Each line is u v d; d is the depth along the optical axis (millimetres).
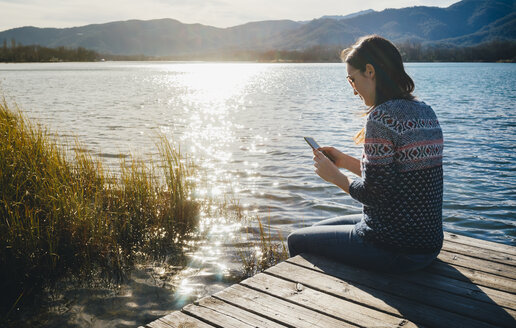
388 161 2227
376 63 2291
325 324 2197
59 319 3182
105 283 3742
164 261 4230
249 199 6516
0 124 5980
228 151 10414
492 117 16297
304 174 8148
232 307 2383
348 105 22453
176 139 12023
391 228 2395
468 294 2486
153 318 3219
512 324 2184
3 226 3896
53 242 4047
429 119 2293
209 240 4812
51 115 17156
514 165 8703
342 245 2717
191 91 34062
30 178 4652
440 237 2475
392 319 2240
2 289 3592
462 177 7859
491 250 3156
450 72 69875
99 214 4719
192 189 6129
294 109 20688
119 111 19281
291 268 2828
